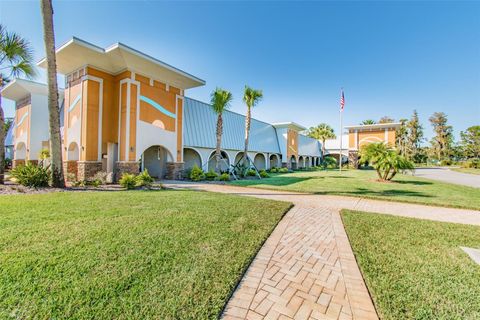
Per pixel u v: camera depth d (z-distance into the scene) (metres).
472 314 2.28
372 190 12.07
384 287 2.73
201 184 13.54
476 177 23.19
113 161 13.95
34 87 20.06
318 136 44.22
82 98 13.64
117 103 14.11
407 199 9.24
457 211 7.44
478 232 5.00
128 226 4.55
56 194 7.92
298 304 2.45
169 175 16.19
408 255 3.70
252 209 6.51
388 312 2.28
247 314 2.25
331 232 4.96
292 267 3.30
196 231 4.43
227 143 23.53
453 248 4.04
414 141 62.84
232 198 8.15
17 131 22.56
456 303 2.45
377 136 39.62
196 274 2.85
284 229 5.08
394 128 38.31
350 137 41.78
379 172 17.48
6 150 28.80
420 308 2.35
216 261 3.23
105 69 14.08
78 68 14.11
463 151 59.69
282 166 34.09
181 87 16.83
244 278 2.95
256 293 2.62
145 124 14.39
